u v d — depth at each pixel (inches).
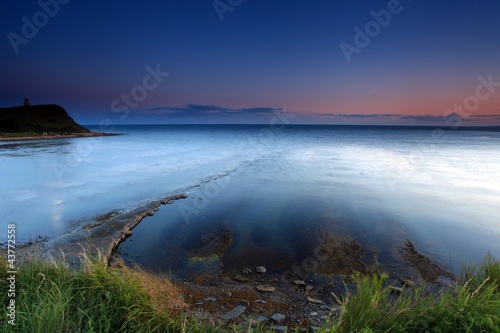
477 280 150.9
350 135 3376.0
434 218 367.6
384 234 313.0
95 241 285.4
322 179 641.6
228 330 130.0
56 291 118.9
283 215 384.2
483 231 320.5
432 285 206.4
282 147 1649.9
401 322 107.3
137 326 108.3
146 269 235.9
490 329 99.9
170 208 419.8
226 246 283.7
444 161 945.5
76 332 100.4
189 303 179.6
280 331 150.3
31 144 1850.4
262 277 221.3
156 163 933.2
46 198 469.1
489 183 585.0
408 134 3663.9
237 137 3090.6
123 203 435.8
